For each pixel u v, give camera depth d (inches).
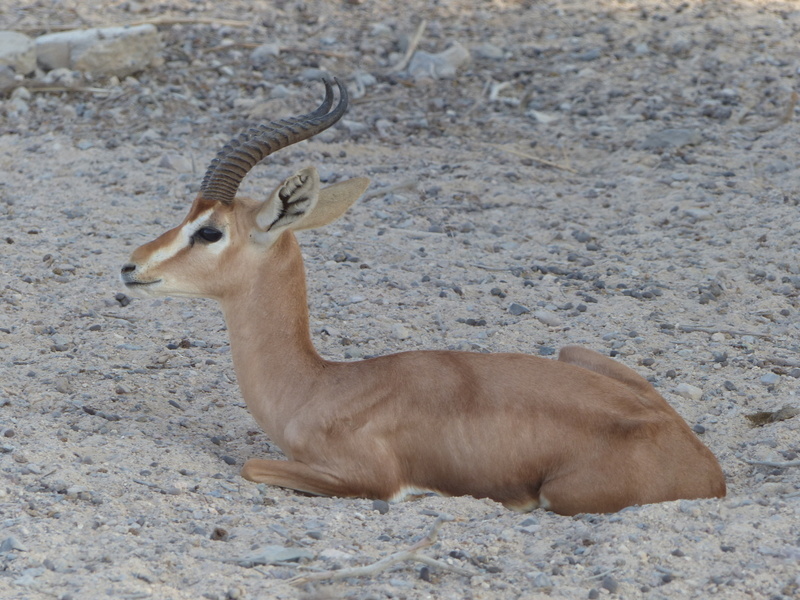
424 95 1980.8
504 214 1503.4
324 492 784.3
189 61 2063.2
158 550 658.2
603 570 652.1
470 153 1736.0
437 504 750.5
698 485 740.0
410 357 792.9
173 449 834.2
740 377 1031.6
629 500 729.0
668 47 2185.0
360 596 618.2
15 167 1620.3
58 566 634.2
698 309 1199.6
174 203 1494.8
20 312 1136.8
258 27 2266.2
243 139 800.3
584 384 768.3
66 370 999.0
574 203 1541.6
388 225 1453.0
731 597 623.5
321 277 1277.1
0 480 739.4
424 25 2303.2
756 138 1752.0
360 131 1811.0
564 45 2222.0
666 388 1008.2
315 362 805.9
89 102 1876.2
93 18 2253.9
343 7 2453.2
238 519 717.3
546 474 750.5
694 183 1573.6
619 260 1341.0
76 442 826.8
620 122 1844.2
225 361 1063.0
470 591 631.8
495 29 2330.2
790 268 1300.4
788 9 2450.8
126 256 1307.8
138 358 1053.2
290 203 773.9
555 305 1213.1
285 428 792.9
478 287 1256.8
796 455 870.4
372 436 768.9
